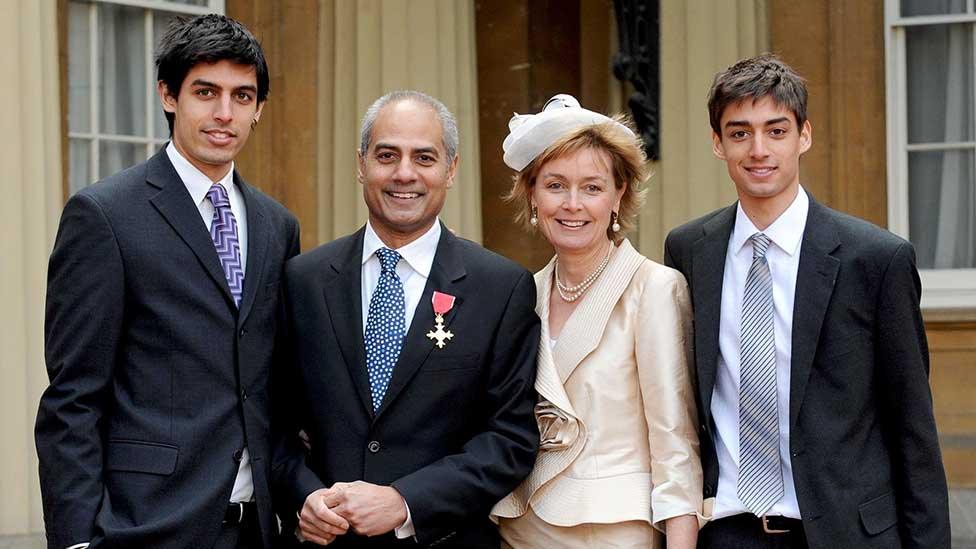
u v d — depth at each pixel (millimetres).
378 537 3084
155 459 2928
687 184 5996
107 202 2996
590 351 3170
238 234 3172
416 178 3135
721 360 3080
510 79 6395
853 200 6012
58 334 2957
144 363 2973
